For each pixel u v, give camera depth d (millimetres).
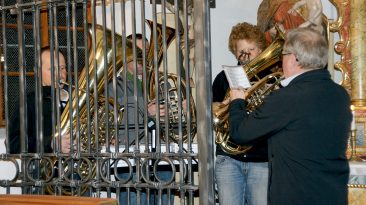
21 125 3830
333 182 3182
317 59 3271
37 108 3762
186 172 3395
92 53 3896
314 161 3166
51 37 3727
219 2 6828
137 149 3420
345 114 3266
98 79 3879
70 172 3637
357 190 4793
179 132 3334
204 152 3191
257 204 3779
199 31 3207
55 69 3750
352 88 5652
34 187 3848
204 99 3195
